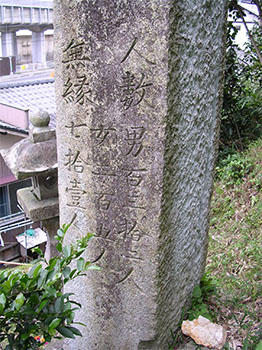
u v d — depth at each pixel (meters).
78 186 2.15
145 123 1.82
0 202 7.78
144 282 2.11
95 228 2.15
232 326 2.37
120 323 2.27
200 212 2.36
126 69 1.79
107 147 1.96
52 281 1.57
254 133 4.96
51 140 3.03
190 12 1.76
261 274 2.80
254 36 5.88
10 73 9.40
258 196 3.80
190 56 1.85
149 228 1.98
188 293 2.44
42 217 3.28
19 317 1.56
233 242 3.36
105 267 2.20
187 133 1.98
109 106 1.89
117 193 2.02
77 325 2.45
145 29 1.69
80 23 1.83
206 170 2.30
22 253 7.77
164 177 1.87
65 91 2.01
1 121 6.61
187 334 2.31
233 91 4.99
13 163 2.97
